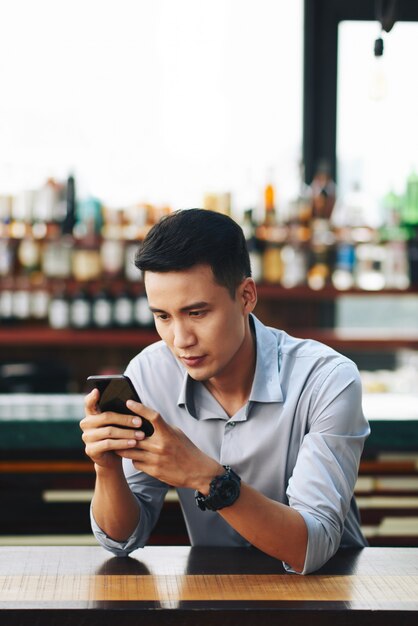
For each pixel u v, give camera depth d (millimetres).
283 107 4500
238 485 1285
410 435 2279
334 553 1442
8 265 4320
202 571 1346
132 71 4438
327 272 4383
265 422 1487
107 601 1199
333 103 4516
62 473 2355
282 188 4371
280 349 1531
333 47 4492
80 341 4297
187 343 1299
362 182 4496
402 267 4379
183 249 1261
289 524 1306
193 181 4473
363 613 1182
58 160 4434
